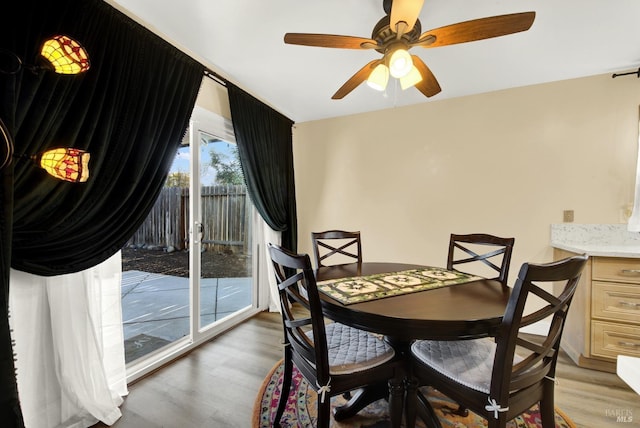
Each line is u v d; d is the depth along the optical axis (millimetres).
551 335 1129
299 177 3594
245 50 2027
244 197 2971
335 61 2178
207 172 2455
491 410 1012
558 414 1558
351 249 3287
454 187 2850
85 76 1348
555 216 2502
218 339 2447
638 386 494
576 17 1669
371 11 1632
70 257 1328
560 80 2471
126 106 1519
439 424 1395
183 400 1648
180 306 2926
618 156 2320
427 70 1705
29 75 1131
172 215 2580
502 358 979
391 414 1296
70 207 1293
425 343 1419
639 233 2264
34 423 1275
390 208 3127
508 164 2648
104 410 1465
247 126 2600
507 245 1855
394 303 1247
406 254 3053
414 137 3012
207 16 1669
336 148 3391
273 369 1979
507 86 2596
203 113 2309
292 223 3336
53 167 1023
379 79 1574
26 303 1250
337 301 1278
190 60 1924
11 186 1018
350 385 1211
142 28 1603
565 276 994
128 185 1546
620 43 1924
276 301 3051
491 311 1139
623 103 2303
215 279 2596
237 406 1605
